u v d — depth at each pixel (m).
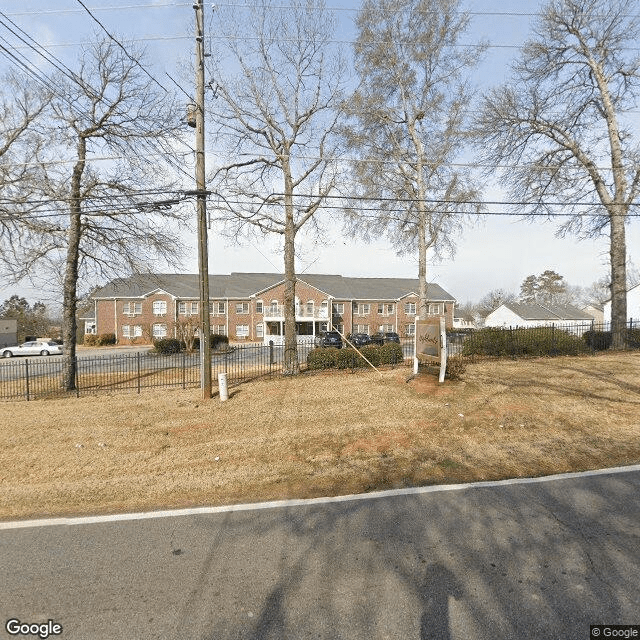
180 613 2.76
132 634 2.59
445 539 3.61
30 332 59.91
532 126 17.88
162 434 7.00
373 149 16.12
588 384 9.82
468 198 15.91
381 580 3.06
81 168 12.33
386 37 15.69
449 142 15.73
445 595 2.88
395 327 49.00
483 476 5.03
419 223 16.61
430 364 11.42
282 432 6.96
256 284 49.62
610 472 5.05
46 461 5.80
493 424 7.04
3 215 11.63
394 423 7.26
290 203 13.73
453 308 51.28
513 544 3.51
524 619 2.64
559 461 5.46
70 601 2.90
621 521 3.87
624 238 17.75
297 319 45.00
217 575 3.16
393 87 16.20
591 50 17.50
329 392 9.99
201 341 10.08
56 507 4.41
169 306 44.56
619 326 17.52
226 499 4.54
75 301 12.71
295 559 3.36
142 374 15.58
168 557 3.42
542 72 18.27
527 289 82.19
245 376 13.56
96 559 3.41
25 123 12.09
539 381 10.26
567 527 3.78
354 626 2.61
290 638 2.53
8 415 8.66
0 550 3.58
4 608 2.84
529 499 4.36
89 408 9.10
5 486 4.97
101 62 11.88
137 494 4.70
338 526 3.88
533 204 16.73
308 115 13.80
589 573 3.09
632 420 7.11
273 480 5.03
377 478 5.03
